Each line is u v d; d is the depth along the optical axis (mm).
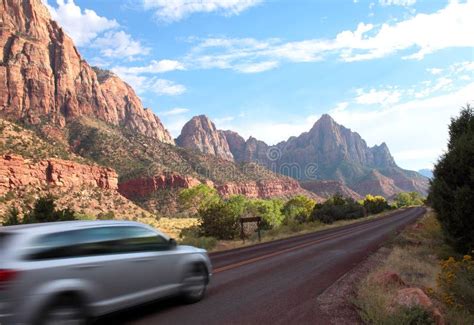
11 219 22500
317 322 6914
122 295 6645
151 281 7250
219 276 11812
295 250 19297
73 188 110312
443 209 13195
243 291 9547
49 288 5520
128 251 6945
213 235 31984
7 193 89125
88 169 121688
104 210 104688
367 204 101312
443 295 8250
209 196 118000
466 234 12680
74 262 5930
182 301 8383
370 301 7586
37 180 102625
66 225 6266
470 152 12703
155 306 8109
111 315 7090
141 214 114438
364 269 12719
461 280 8375
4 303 5129
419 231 26766
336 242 23156
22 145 108938
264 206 77562
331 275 11719
